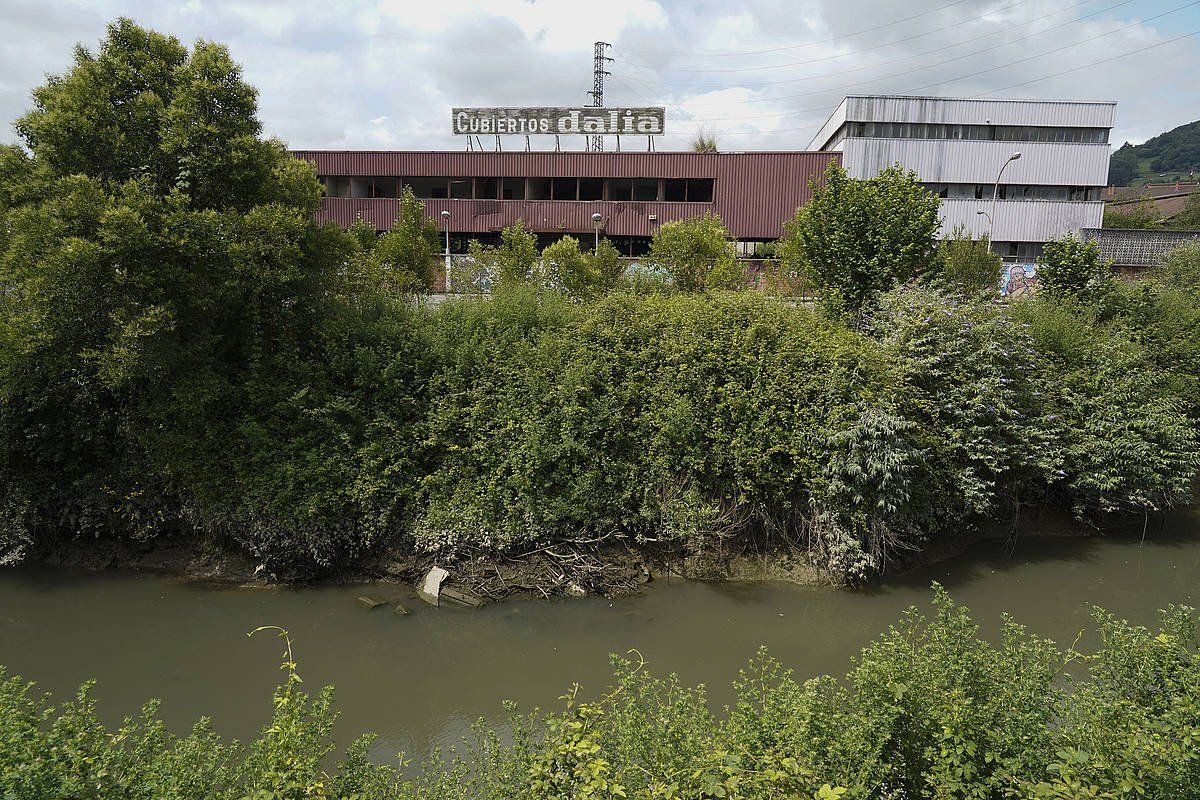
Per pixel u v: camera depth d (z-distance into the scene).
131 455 10.61
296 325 10.89
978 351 11.51
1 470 10.49
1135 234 30.64
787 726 4.21
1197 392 14.09
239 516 10.12
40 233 8.84
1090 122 35.25
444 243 32.06
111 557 10.58
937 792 3.60
